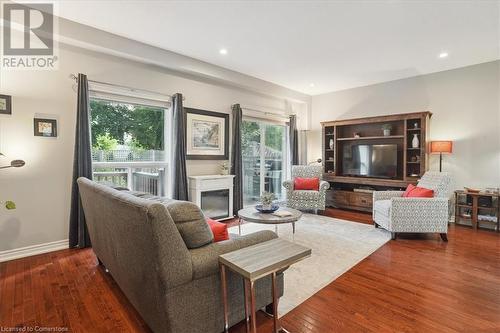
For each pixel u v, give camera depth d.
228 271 1.60
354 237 3.62
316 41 3.52
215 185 4.50
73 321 1.79
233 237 1.88
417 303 2.01
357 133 5.65
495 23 3.00
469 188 4.35
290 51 3.85
